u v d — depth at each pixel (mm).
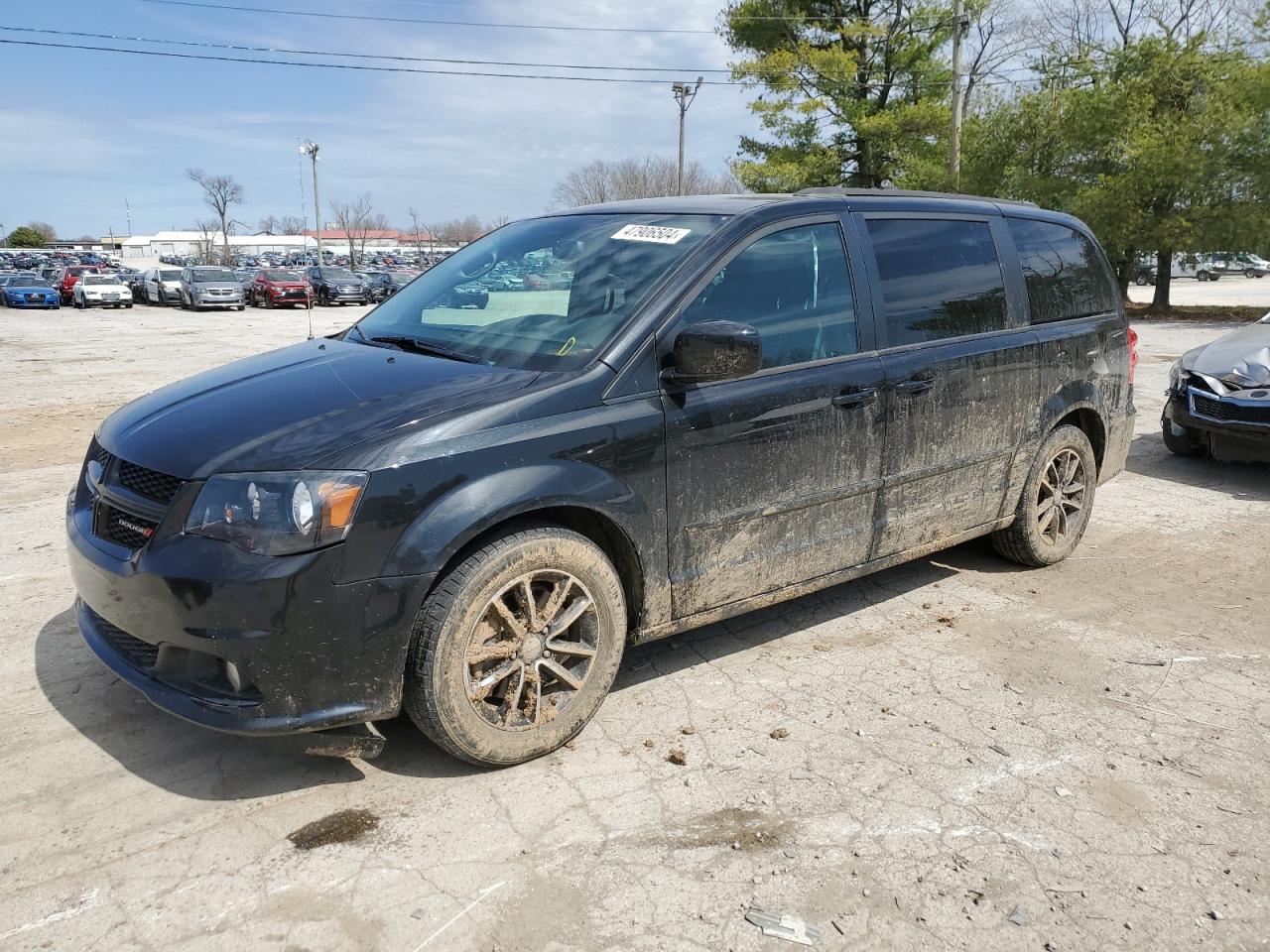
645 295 3373
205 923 2410
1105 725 3482
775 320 3643
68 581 4824
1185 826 2881
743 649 4098
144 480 2891
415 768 3125
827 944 2373
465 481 2850
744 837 2789
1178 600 4738
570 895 2531
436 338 3672
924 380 4062
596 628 3221
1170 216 25672
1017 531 4891
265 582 2623
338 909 2465
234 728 2695
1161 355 15891
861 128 31000
